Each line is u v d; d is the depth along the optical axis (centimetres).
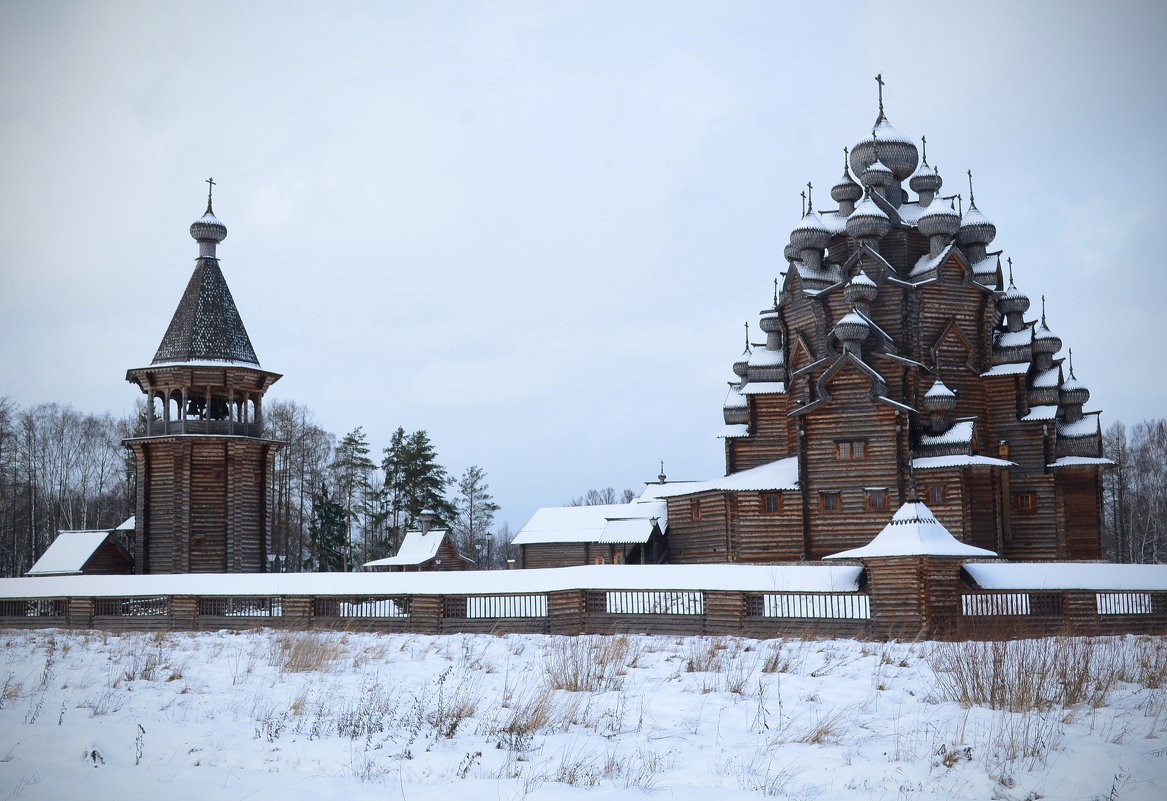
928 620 2922
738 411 5838
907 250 5434
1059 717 1573
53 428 8875
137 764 1327
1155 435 9094
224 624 3975
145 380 5866
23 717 1703
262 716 1698
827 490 4903
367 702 1841
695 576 3316
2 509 8481
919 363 4984
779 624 3136
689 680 2098
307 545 10031
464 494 11544
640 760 1367
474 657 2652
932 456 4838
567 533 7294
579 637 3145
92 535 5578
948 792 1196
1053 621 3053
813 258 5547
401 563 7231
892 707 1734
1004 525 5109
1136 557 8925
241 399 5991
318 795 1133
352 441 9525
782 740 1492
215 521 5656
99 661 2630
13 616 4372
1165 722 1526
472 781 1227
